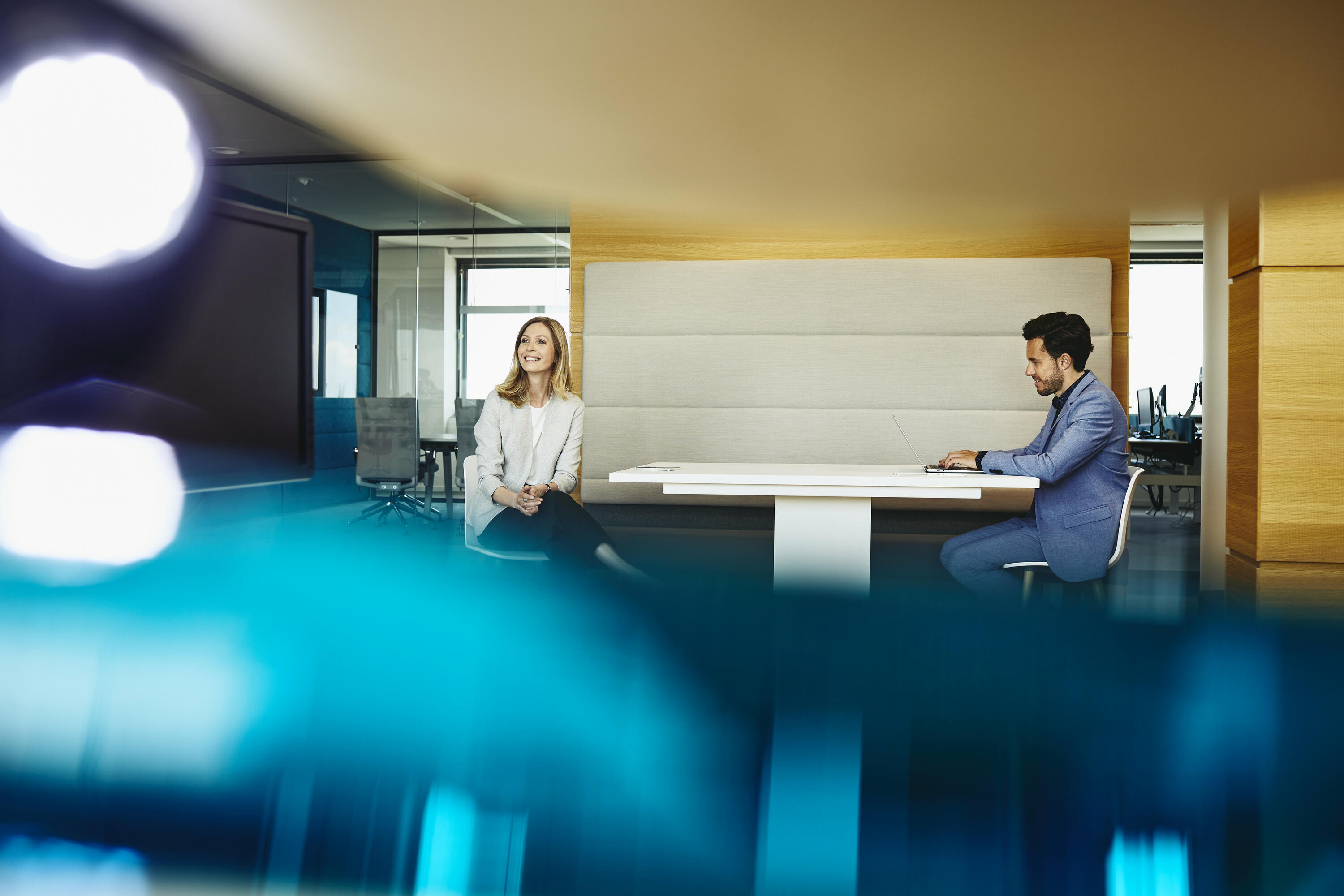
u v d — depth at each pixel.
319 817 0.82
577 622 1.19
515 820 0.83
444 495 4.85
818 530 2.32
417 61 0.37
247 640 0.93
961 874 0.79
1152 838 0.81
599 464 3.82
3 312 0.50
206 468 0.58
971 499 3.07
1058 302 3.59
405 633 1.08
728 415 3.77
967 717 0.88
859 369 3.71
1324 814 0.85
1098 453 2.34
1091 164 0.37
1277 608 1.40
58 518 0.56
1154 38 0.34
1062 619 1.22
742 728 0.91
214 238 0.54
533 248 4.76
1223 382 2.89
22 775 0.85
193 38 0.37
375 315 4.86
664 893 0.76
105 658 0.87
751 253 3.77
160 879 0.79
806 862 0.79
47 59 0.38
